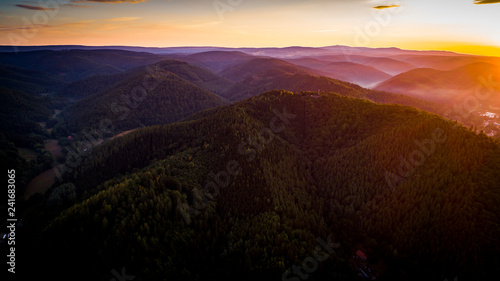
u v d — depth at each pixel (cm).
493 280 5678
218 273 6181
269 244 6538
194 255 6475
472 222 6347
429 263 6369
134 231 6488
